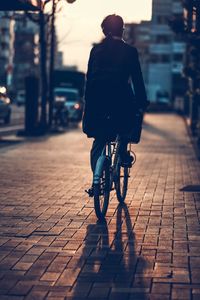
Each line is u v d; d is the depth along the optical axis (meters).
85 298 4.68
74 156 17.59
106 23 8.00
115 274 5.34
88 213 8.33
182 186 11.45
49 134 29.59
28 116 27.98
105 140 7.85
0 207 8.73
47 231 7.11
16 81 111.69
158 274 5.34
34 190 10.48
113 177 8.18
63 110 38.16
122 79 7.69
